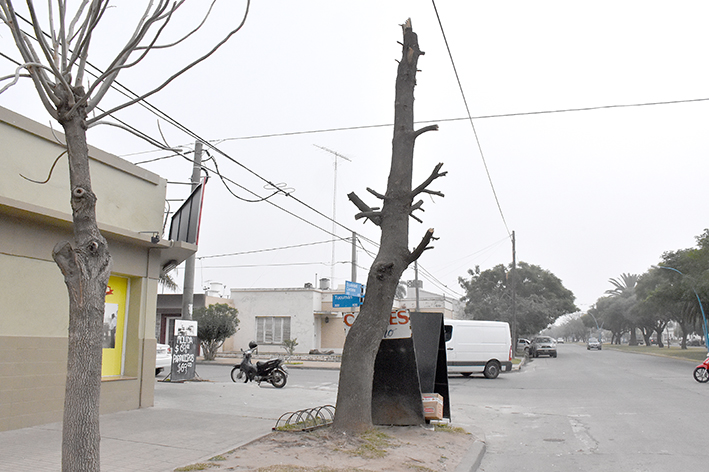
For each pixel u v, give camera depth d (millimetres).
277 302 36906
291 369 24641
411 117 8703
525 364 33625
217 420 9000
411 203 8430
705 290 35062
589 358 41812
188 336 16125
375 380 8742
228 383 15484
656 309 44875
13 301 8086
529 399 14680
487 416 11656
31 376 8219
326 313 36875
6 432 7684
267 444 7043
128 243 10188
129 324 10461
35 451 6590
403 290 46188
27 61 4430
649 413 11688
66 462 3719
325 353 35375
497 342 22438
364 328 7816
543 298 49562
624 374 23562
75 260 3975
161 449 6848
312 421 8438
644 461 7406
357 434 7484
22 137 8375
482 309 49375
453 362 21641
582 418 11242
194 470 5836
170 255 11602
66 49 4688
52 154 8836
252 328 37062
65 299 8867
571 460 7574
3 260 8008
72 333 3912
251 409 10516
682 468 7008
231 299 37719
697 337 110125
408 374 8703
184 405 10867
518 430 9977
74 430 3754
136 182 10547
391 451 6934
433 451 7238
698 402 13422
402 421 8609
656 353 49750
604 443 8648
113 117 9953
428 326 9711
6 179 8086
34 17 4051
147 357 10539
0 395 7785
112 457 6434
